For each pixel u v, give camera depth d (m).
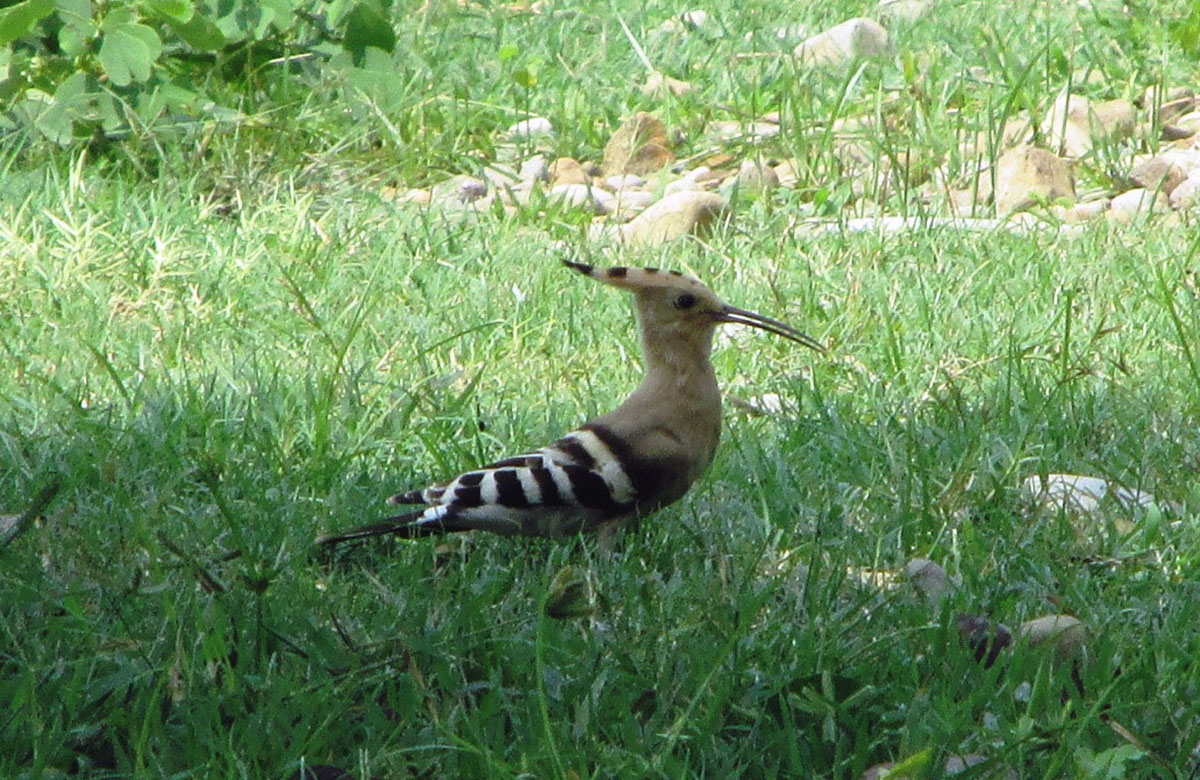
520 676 7.25
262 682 6.95
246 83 17.05
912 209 15.79
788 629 7.69
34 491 9.21
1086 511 9.16
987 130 17.14
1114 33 19.88
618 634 7.62
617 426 8.67
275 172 15.95
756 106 18.66
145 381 10.94
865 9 21.91
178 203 14.73
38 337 12.27
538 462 8.54
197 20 15.79
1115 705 6.81
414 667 6.85
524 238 14.77
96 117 15.52
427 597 7.97
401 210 15.40
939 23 20.73
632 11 22.16
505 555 8.91
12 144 15.62
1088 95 18.48
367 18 16.98
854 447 10.20
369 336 12.09
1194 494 9.34
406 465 10.17
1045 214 15.48
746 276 13.60
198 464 8.92
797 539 8.94
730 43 20.73
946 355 11.85
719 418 9.01
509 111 18.36
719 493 9.62
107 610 7.75
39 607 7.67
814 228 15.23
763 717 6.89
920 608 7.80
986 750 6.54
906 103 17.62
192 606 7.33
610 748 6.56
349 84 16.97
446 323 12.48
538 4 23.02
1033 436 10.38
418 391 10.80
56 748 6.53
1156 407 10.70
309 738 6.63
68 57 16.09
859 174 16.69
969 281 13.30
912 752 6.52
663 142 17.70
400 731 6.72
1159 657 7.29
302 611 7.66
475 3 22.44
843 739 6.74
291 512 9.05
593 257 14.09
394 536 8.86
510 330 12.38
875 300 12.80
